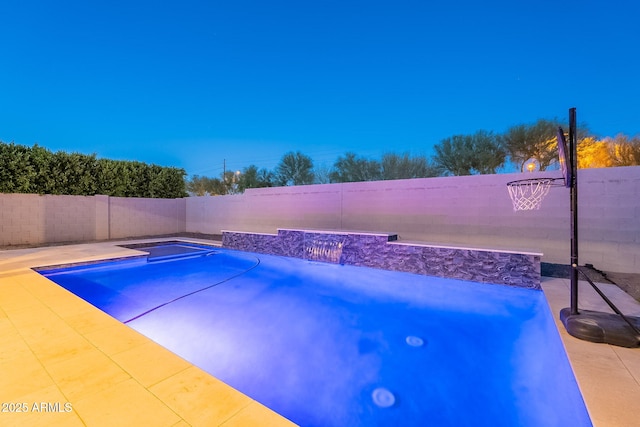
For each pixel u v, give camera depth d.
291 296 5.91
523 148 14.57
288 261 8.59
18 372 2.23
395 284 6.26
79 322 3.25
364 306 5.36
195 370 2.28
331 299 5.71
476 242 7.43
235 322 4.75
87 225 11.14
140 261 8.11
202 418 1.73
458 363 3.57
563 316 3.26
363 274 6.99
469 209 7.53
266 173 23.95
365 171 18.86
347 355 3.80
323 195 10.14
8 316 3.42
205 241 11.11
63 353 2.54
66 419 1.72
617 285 5.10
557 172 6.42
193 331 4.44
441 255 6.36
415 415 2.78
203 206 13.79
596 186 6.07
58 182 10.57
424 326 4.57
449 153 15.85
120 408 1.82
